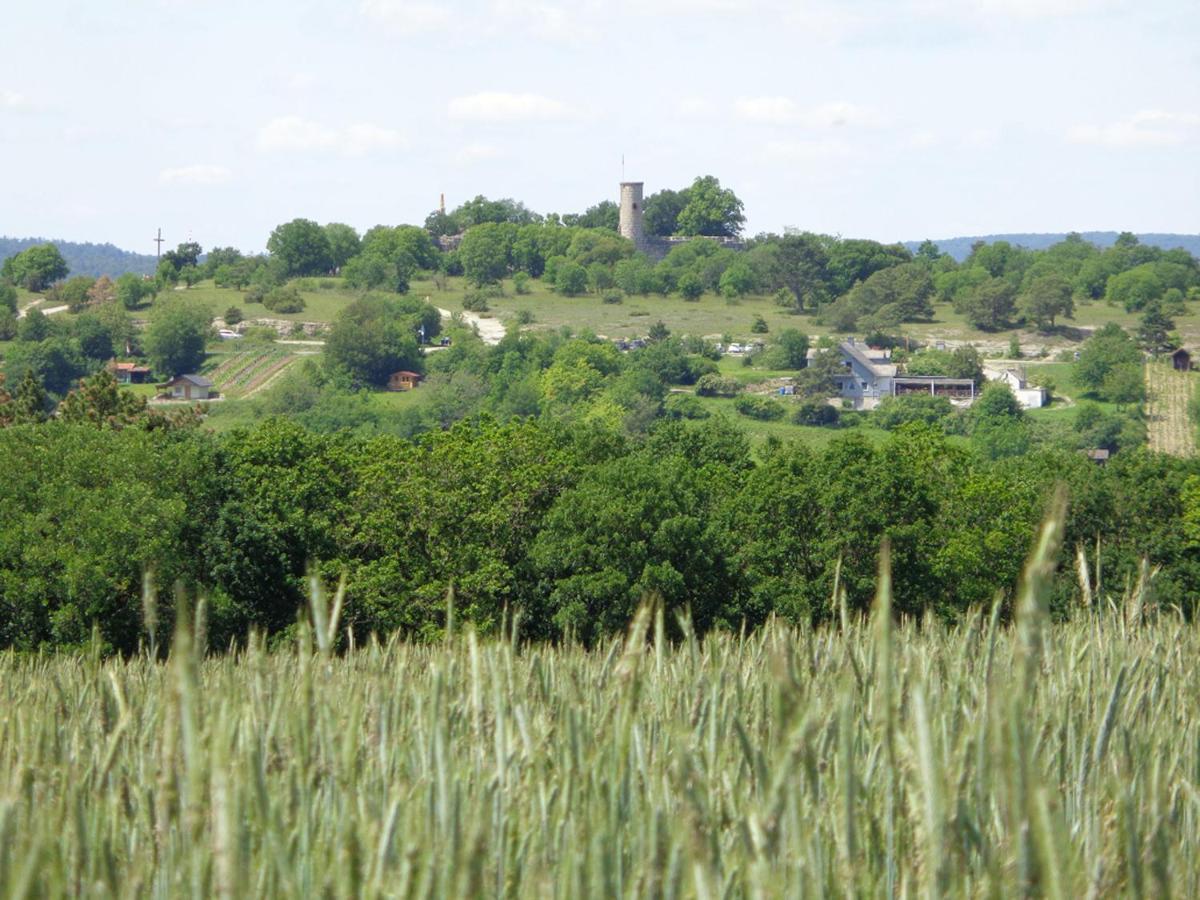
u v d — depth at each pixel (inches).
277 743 916.6
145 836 869.2
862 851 805.2
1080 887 757.9
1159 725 1321.4
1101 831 961.5
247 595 6151.6
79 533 5551.2
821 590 5718.5
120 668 1235.2
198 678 718.5
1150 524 6540.4
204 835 735.7
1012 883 679.7
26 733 1153.4
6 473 5871.1
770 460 6417.3
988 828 778.8
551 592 5900.6
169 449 6235.2
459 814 781.3
